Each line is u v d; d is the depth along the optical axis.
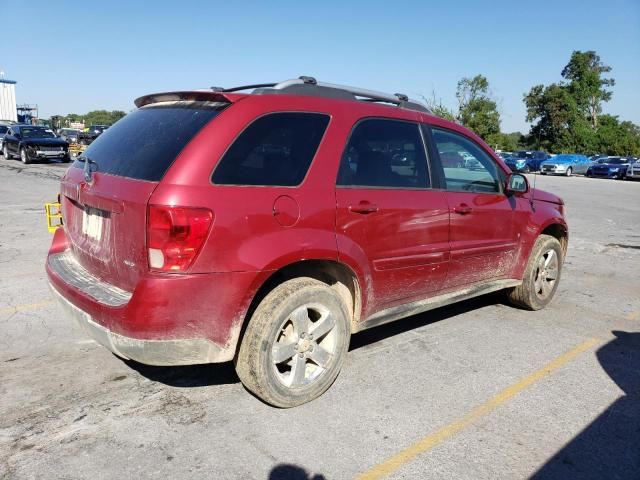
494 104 52.69
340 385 3.68
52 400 3.33
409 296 4.07
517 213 4.98
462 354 4.32
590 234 11.11
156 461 2.76
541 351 4.46
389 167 3.81
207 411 3.27
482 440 3.08
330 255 3.30
